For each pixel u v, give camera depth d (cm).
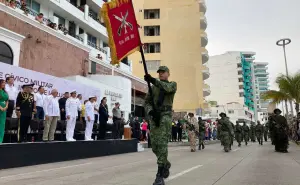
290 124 2644
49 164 921
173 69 4650
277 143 1387
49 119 1070
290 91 2655
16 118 1018
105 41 3170
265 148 1708
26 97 955
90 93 1675
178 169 743
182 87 4616
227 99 10588
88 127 1289
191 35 4734
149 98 501
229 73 10700
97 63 2442
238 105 8331
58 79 1430
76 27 2630
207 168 765
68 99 1177
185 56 4684
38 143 929
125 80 2309
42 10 2220
